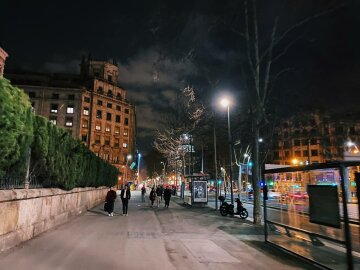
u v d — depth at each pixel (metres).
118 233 12.32
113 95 95.12
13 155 8.88
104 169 32.75
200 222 17.19
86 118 86.31
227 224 16.48
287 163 92.75
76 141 16.39
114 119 94.69
